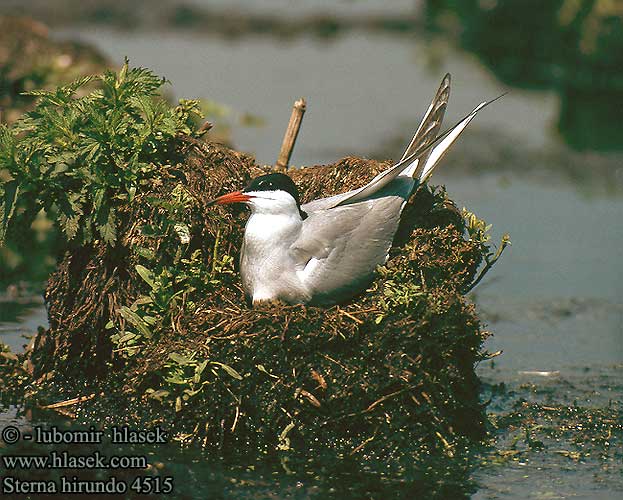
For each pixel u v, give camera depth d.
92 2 31.77
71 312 11.52
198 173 11.37
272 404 10.30
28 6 31.25
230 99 24.34
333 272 10.59
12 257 15.36
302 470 10.04
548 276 16.09
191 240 11.15
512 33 25.78
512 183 20.12
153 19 31.80
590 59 23.62
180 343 10.42
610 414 11.60
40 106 11.26
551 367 13.00
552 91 24.84
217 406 10.33
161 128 11.15
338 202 10.94
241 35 31.30
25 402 11.22
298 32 31.73
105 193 11.04
